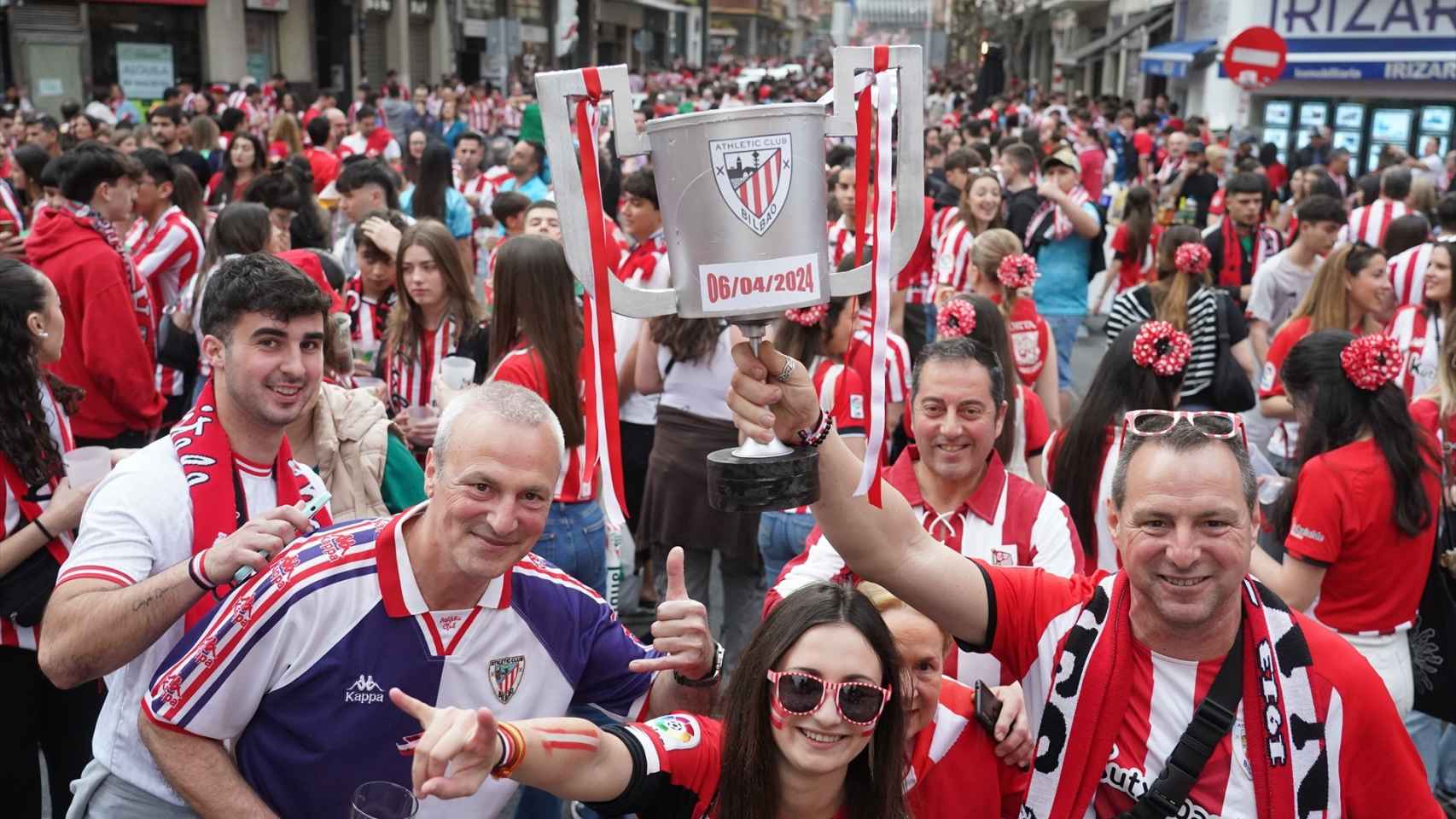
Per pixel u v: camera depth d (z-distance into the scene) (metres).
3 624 3.45
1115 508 2.41
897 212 2.04
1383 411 3.67
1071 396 9.85
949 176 11.21
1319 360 3.74
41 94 29.12
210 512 2.87
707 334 5.33
